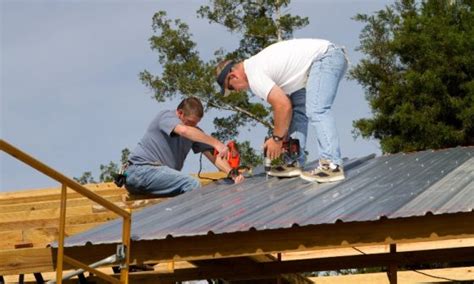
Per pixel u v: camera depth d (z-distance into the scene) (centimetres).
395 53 2270
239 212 739
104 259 679
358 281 1062
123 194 1048
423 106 2141
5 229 944
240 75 848
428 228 639
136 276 823
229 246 683
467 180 751
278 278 967
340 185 810
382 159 982
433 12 2338
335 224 659
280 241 671
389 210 653
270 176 913
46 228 931
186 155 1016
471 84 2108
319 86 836
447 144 2106
